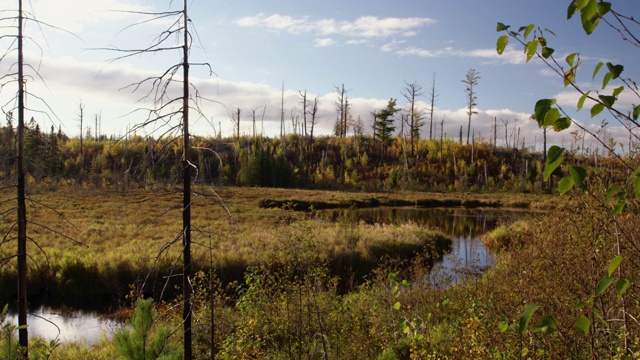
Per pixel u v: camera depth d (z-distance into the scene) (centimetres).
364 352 648
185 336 431
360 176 6481
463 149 7062
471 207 4341
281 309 703
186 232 421
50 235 2014
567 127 171
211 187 412
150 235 2059
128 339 489
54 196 3105
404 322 539
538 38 187
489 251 1788
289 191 4894
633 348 320
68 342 988
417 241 2027
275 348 678
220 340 684
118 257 1528
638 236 299
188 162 402
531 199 4466
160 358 475
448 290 923
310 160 7025
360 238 1948
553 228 462
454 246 2145
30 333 1106
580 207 395
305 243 720
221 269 1394
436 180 6244
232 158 5838
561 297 402
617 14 171
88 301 1373
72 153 5981
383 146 7569
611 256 331
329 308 712
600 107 176
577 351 364
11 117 659
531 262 482
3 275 1410
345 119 8281
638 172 173
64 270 1470
